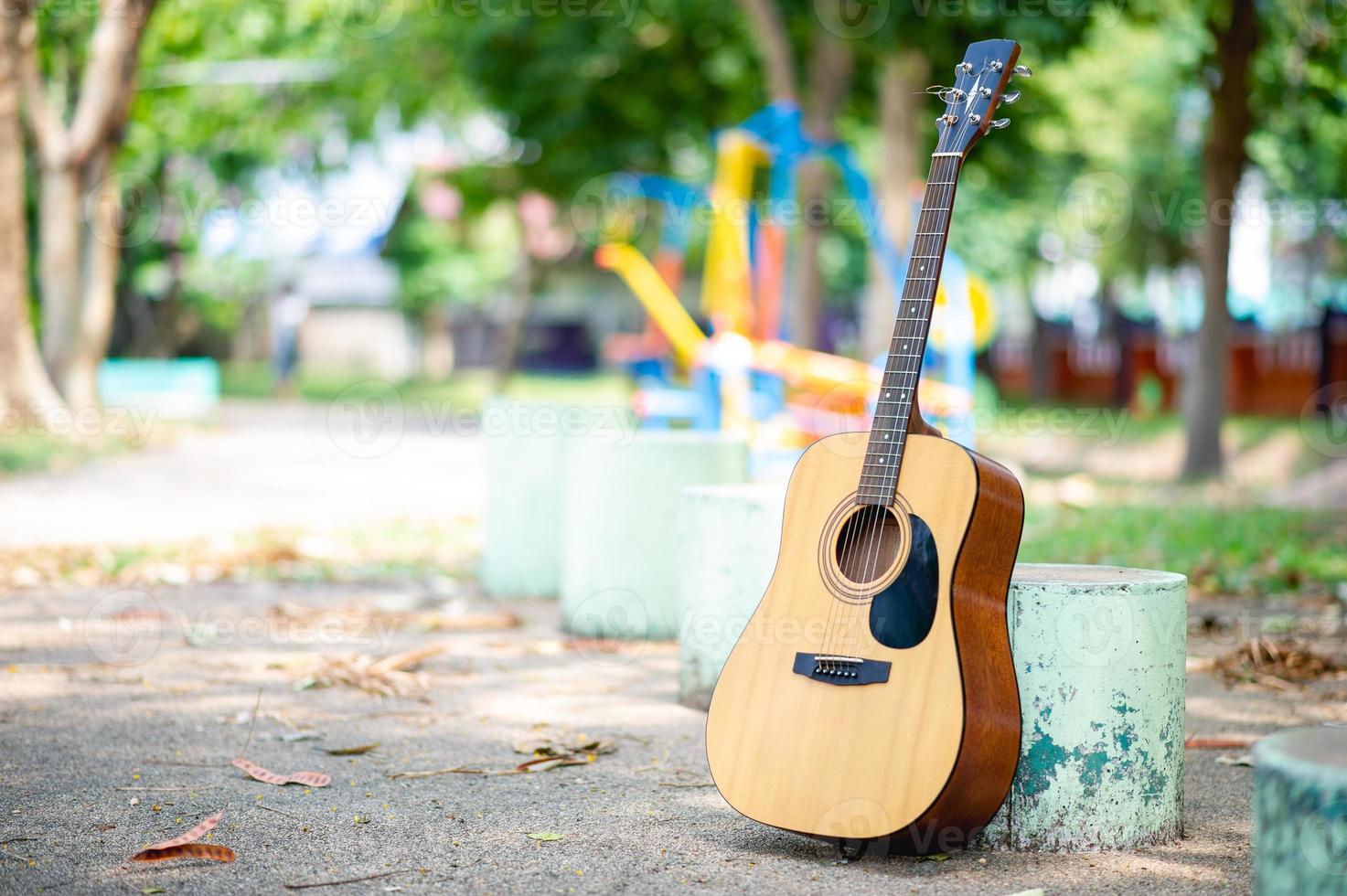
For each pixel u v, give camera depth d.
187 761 3.97
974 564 3.10
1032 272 28.19
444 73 20.30
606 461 5.95
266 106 22.50
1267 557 8.11
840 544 3.27
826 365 12.02
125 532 9.27
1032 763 3.20
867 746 3.04
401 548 8.91
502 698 4.89
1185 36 19.08
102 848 3.18
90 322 17.59
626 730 4.43
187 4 19.44
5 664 5.31
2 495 11.29
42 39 17.64
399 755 4.08
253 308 38.59
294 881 2.96
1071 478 14.02
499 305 43.28
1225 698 4.92
